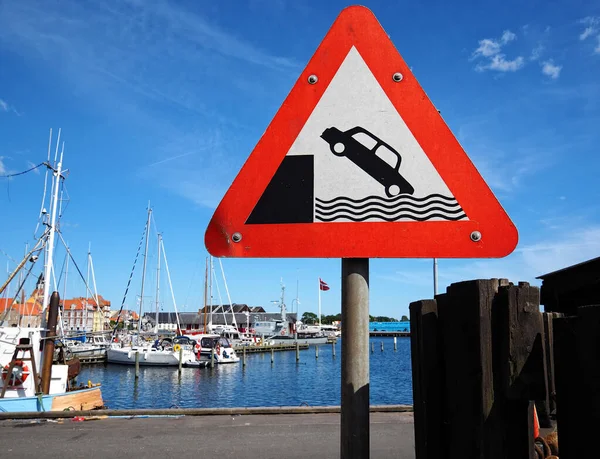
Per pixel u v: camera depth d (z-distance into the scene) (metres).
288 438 4.89
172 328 84.62
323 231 1.82
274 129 1.89
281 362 50.62
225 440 4.82
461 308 1.73
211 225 1.88
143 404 26.36
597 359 1.36
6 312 18.61
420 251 1.78
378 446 4.71
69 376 22.23
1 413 5.76
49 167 22.72
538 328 1.53
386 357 60.41
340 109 1.87
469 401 1.65
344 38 1.90
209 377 37.03
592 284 2.62
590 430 1.38
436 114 1.82
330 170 1.84
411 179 1.80
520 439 1.54
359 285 1.80
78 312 83.56
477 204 1.77
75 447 4.59
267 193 1.86
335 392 30.59
